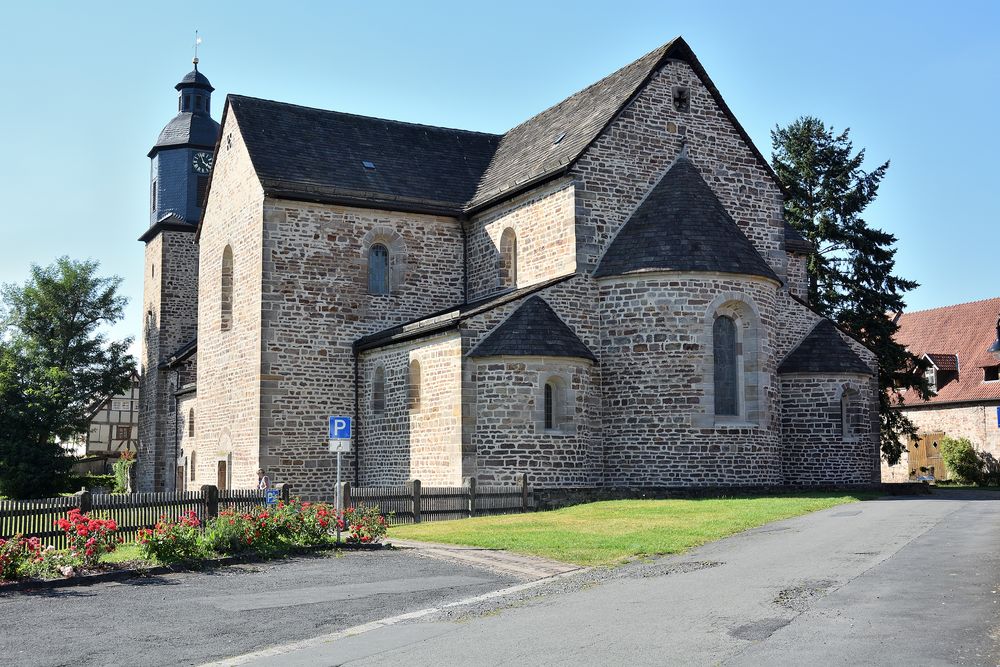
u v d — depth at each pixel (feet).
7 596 49.19
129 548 66.90
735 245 103.91
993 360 179.63
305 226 116.37
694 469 99.76
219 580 53.88
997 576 47.29
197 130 185.78
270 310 113.70
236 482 118.62
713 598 44.60
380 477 112.16
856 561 53.11
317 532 66.13
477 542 67.31
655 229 104.01
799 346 115.03
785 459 112.47
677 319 100.83
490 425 97.81
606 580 51.57
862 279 164.76
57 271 220.43
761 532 68.49
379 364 113.70
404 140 133.39
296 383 114.21
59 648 38.01
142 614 44.42
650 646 35.83
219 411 125.49
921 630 36.76
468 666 34.06
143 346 189.26
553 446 98.53
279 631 40.75
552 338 99.25
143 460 182.80
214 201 131.13
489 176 129.70
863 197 166.50
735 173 114.32
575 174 105.40
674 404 100.37
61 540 68.95
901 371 164.14
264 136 122.52
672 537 66.28
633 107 108.88
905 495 105.40
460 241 125.70
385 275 121.80
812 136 170.30
